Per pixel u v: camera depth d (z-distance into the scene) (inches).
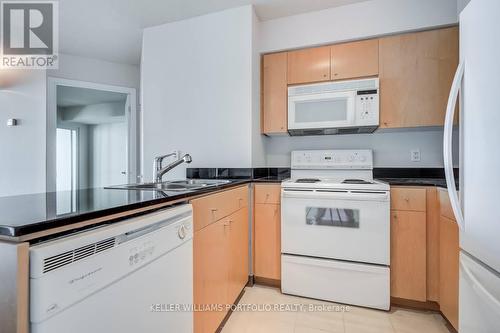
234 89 88.7
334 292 72.2
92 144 205.2
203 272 50.8
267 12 89.8
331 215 72.4
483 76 33.8
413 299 67.7
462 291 41.0
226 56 89.7
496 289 31.8
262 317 66.1
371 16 83.0
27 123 103.0
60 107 190.4
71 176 202.1
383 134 92.1
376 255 68.6
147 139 99.6
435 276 66.1
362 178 89.6
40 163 101.2
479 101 34.8
